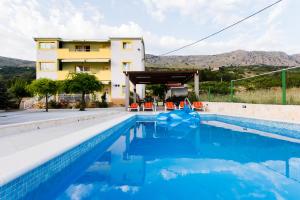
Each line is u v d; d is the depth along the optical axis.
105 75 30.47
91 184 4.50
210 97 20.55
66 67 31.89
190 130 11.13
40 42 30.88
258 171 5.05
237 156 6.41
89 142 6.59
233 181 4.46
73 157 5.49
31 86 22.72
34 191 3.93
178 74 20.47
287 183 4.32
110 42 31.20
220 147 7.57
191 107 17.94
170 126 12.69
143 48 34.03
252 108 13.57
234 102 16.58
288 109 10.66
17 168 3.62
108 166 5.66
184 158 6.29
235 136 9.44
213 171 5.10
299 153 6.68
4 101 26.78
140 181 4.55
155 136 9.78
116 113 16.86
